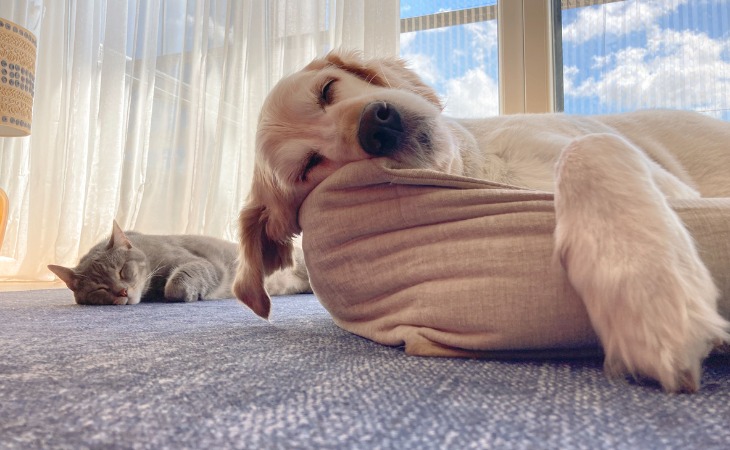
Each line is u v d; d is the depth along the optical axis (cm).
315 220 129
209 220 395
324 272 132
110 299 267
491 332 101
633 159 86
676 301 74
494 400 74
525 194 103
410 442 59
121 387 84
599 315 80
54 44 446
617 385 80
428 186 112
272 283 302
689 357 74
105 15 432
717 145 165
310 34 390
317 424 65
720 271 90
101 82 424
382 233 120
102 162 420
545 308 96
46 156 437
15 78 366
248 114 392
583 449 56
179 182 407
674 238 79
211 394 79
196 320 183
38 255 426
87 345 126
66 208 422
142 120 419
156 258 302
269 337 138
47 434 63
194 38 410
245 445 59
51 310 228
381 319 124
